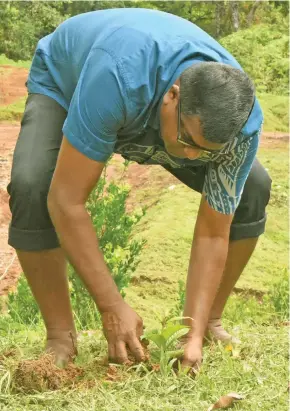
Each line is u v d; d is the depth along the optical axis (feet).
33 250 14.15
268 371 14.75
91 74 12.60
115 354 13.55
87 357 15.05
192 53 12.74
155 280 26.20
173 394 13.33
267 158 40.63
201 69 11.92
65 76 14.53
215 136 11.87
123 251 21.39
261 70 82.48
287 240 30.66
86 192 13.00
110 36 12.87
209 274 14.71
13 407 12.78
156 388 13.44
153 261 27.37
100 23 13.89
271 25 95.35
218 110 11.75
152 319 23.18
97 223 21.67
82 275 13.12
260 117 13.70
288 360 15.46
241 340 16.76
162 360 13.87
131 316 13.47
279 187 35.37
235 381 14.26
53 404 12.87
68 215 12.89
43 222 14.06
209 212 14.67
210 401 13.33
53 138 14.33
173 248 28.37
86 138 12.57
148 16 13.39
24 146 14.21
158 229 30.01
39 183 13.89
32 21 89.40
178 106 12.15
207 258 14.74
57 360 14.57
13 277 26.81
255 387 14.02
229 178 14.23
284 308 22.86
